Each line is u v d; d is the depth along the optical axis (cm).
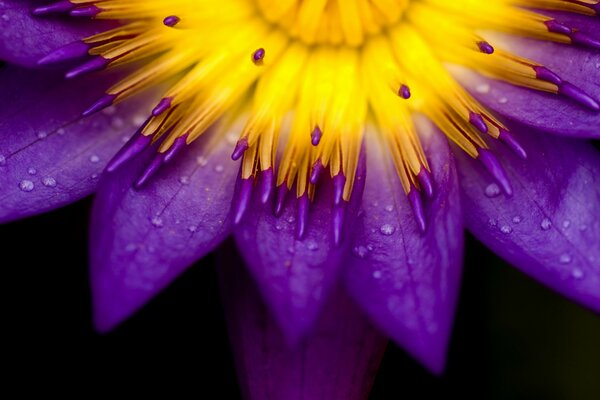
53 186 22
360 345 23
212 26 23
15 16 22
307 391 23
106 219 21
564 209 22
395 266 21
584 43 22
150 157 22
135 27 22
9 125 22
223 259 23
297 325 20
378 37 23
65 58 22
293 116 23
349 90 23
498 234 22
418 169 22
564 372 27
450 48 23
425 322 21
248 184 22
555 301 27
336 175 22
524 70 22
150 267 21
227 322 23
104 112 22
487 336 27
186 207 22
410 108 23
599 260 21
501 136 22
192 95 22
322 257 21
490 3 23
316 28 23
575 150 22
